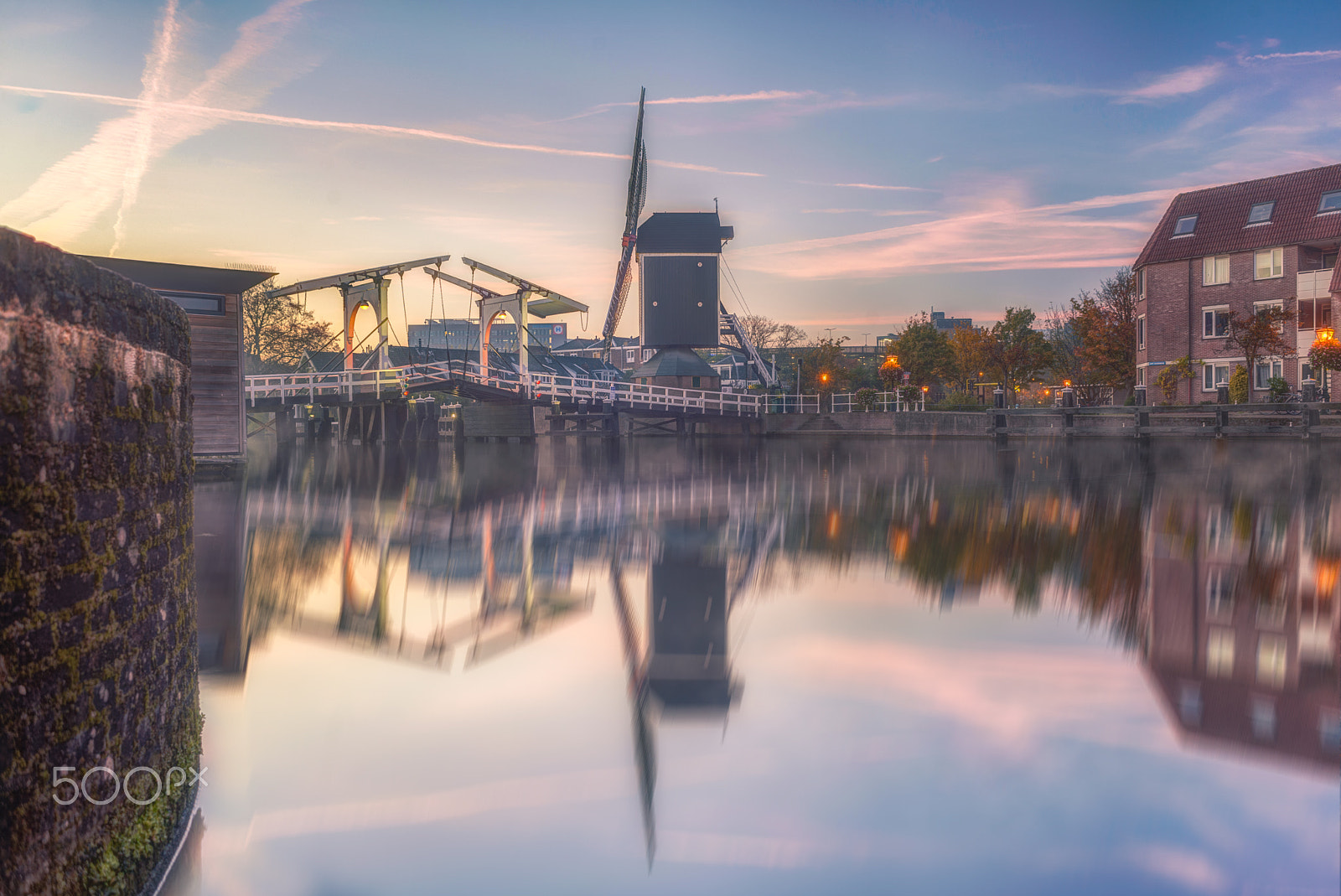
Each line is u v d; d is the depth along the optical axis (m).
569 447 46.31
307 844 4.25
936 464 28.91
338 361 61.28
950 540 13.20
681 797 4.67
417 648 7.70
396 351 66.81
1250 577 10.21
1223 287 44.81
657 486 22.77
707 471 27.94
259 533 14.80
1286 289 42.75
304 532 14.89
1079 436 34.16
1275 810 4.47
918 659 7.16
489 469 29.73
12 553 3.13
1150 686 6.39
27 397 3.22
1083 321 56.09
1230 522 14.34
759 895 3.79
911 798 4.66
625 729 5.70
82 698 3.57
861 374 86.00
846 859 4.10
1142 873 3.95
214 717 5.91
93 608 3.69
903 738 5.48
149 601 4.37
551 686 6.61
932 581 10.34
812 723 5.77
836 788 4.80
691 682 6.66
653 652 7.53
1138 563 11.15
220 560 12.22
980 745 5.34
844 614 8.74
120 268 24.48
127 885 3.82
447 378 41.59
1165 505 16.70
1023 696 6.24
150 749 4.29
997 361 66.06
